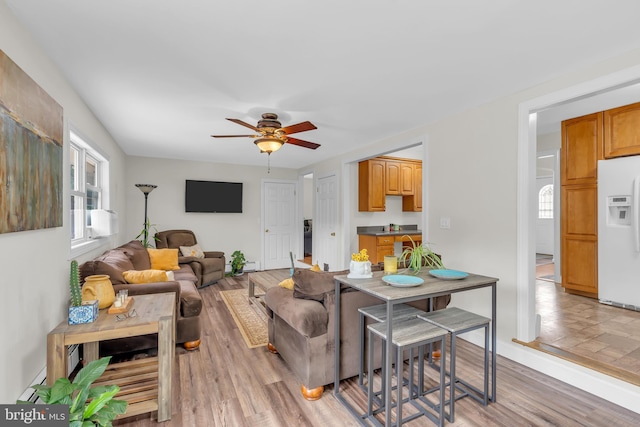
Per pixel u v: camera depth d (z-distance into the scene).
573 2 1.51
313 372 1.98
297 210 6.83
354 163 5.27
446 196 3.20
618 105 3.55
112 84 2.41
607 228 3.54
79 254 2.64
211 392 2.08
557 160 4.74
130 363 2.17
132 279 2.62
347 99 2.72
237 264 5.85
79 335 1.66
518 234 2.56
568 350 2.37
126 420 1.79
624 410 1.91
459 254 3.06
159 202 5.57
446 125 3.20
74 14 1.59
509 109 2.63
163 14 1.59
